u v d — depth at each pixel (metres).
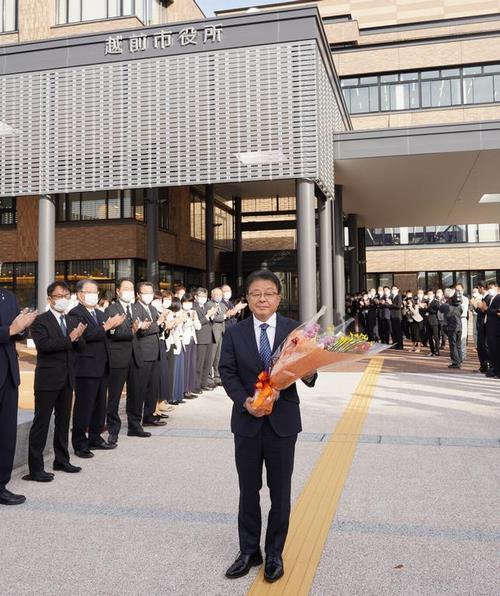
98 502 4.45
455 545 3.54
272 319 3.35
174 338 8.46
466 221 26.12
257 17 12.91
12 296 4.82
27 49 14.33
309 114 12.62
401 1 32.16
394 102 26.52
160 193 20.89
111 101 13.77
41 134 14.20
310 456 5.61
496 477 4.88
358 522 3.95
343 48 26.92
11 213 21.06
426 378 11.16
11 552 3.55
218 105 13.11
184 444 6.25
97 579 3.18
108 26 19.06
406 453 5.67
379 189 19.20
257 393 3.09
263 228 24.02
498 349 10.80
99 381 5.98
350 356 3.00
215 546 3.61
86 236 19.77
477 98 25.81
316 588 3.05
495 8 31.28
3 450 4.48
